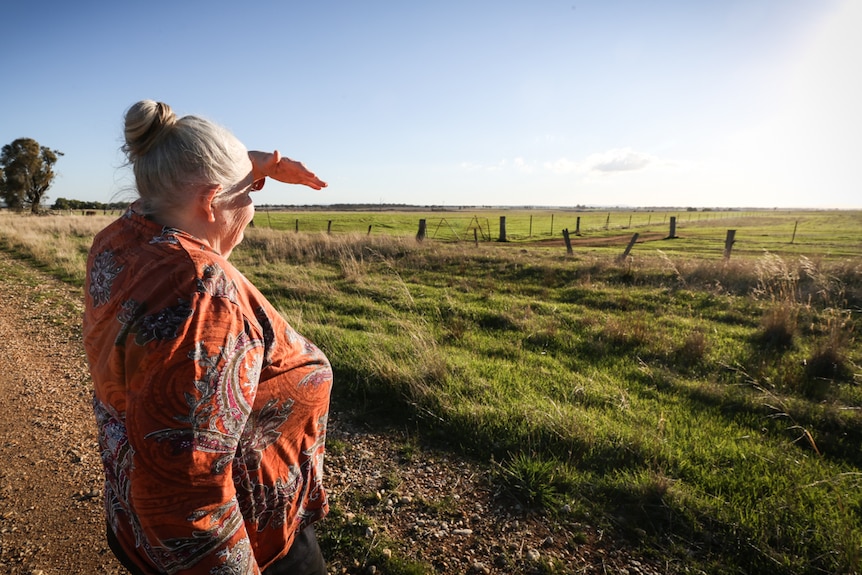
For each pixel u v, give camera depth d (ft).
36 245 51.39
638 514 9.78
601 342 21.15
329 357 17.20
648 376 17.71
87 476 11.14
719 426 13.73
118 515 3.66
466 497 10.46
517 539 9.23
